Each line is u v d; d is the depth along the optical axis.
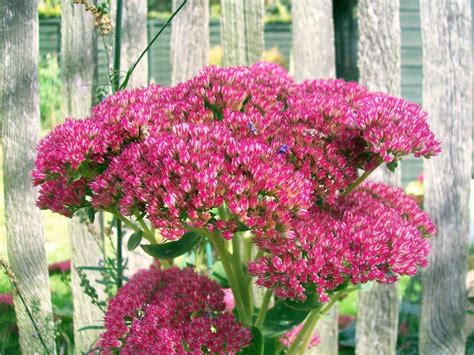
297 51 3.04
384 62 3.03
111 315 2.06
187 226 1.87
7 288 3.88
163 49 11.57
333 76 3.05
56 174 1.89
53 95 8.51
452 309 3.20
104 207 1.97
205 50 3.03
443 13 3.03
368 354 3.23
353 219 1.91
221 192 1.70
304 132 1.94
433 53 3.05
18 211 3.01
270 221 1.73
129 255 3.14
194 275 2.17
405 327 3.52
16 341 3.25
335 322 3.24
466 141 3.10
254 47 3.02
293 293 1.85
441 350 3.22
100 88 2.64
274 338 2.25
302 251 1.86
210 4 12.32
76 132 1.85
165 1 11.56
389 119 1.94
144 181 1.72
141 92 2.04
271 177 1.72
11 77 2.94
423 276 3.18
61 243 5.56
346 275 1.82
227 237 1.72
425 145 1.96
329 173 1.93
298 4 3.03
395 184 3.11
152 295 2.11
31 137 2.96
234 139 1.78
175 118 1.94
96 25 2.35
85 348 3.14
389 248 1.87
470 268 4.13
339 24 10.34
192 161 1.70
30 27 2.92
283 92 2.18
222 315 1.96
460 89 3.07
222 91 1.99
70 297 3.93
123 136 1.89
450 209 3.13
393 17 3.01
